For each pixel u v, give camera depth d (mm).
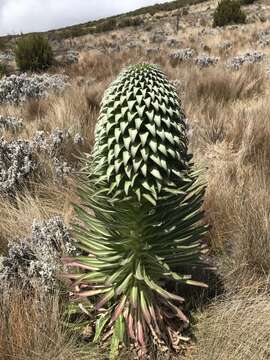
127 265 3150
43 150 5723
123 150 2760
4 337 3111
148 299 3197
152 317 3191
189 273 3744
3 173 5156
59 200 4848
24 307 3221
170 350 3215
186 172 2969
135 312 3189
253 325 3229
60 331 3172
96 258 3146
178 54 15148
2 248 4113
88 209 4414
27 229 4234
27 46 17438
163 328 3277
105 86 9570
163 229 3115
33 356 3072
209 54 15969
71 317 3469
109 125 2754
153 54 16156
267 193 4539
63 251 3715
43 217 4469
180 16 36781
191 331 3338
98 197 3031
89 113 7371
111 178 2869
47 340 3156
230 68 11969
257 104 7789
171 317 3316
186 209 3158
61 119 7129
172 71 11188
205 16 34125
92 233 3322
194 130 6625
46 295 3461
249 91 9109
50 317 3242
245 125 6617
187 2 50531
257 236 4023
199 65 13117
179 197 3010
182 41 20828
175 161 2861
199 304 3484
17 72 17266
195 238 3266
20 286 3600
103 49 21406
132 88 2746
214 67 12117
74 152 5836
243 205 4500
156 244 3107
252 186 4742
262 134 6262
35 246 3795
